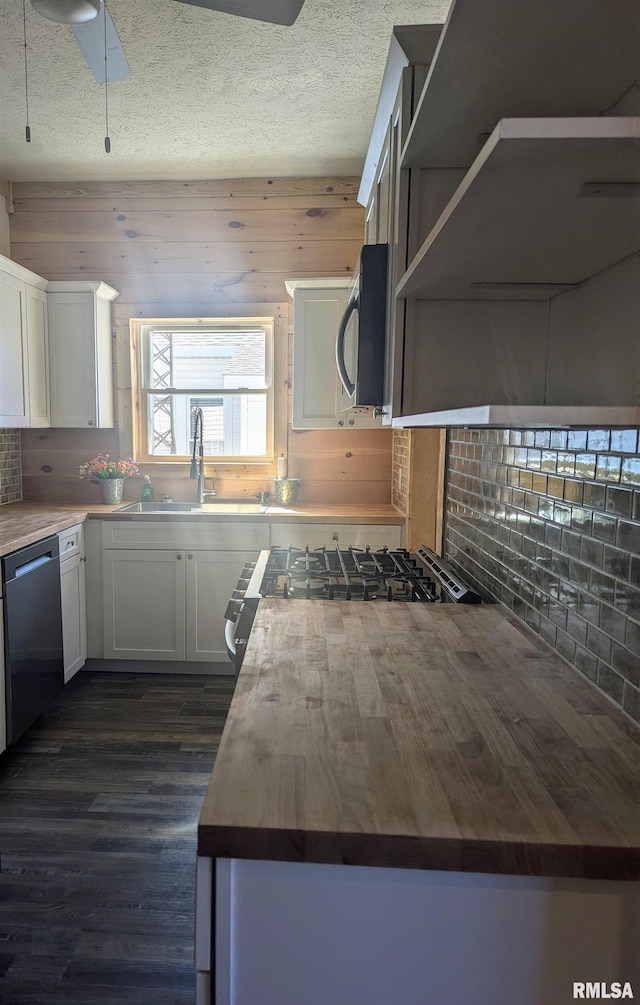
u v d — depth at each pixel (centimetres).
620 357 104
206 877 74
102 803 214
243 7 145
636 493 98
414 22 208
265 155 317
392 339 149
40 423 330
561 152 69
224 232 349
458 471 210
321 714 99
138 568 314
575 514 121
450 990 76
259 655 125
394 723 97
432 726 96
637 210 86
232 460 366
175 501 368
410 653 128
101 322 340
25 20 205
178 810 211
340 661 123
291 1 142
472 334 144
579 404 120
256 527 310
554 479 130
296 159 321
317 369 319
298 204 346
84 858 187
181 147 307
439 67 91
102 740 256
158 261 353
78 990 146
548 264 110
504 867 70
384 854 71
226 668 325
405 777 82
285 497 344
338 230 346
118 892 175
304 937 75
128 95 256
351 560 212
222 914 75
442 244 100
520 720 99
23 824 202
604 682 109
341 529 309
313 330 318
